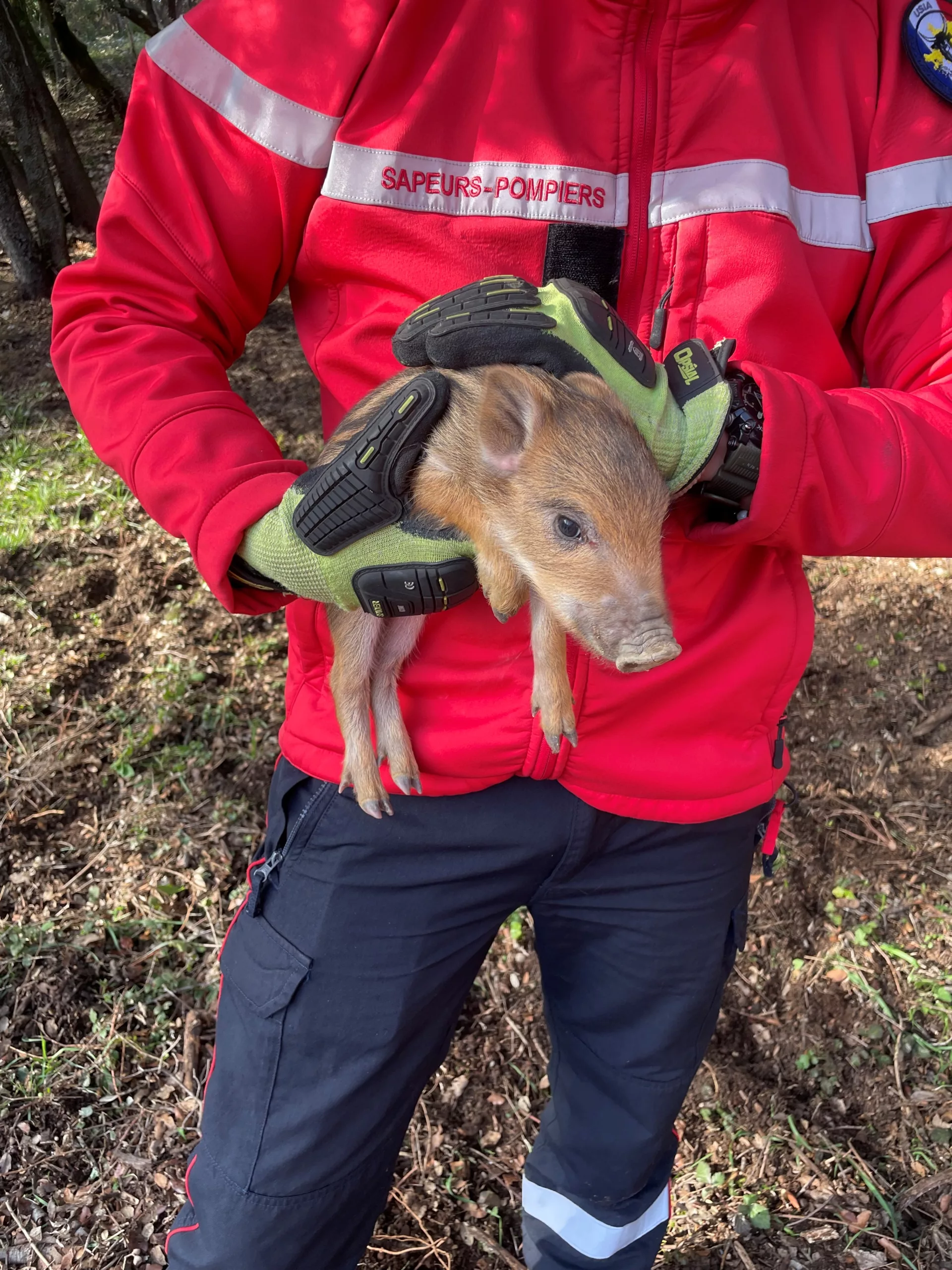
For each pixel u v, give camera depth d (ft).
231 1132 5.73
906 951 10.82
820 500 4.86
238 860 11.48
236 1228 5.58
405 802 5.68
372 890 5.71
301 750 6.06
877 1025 10.23
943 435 5.16
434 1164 9.23
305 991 5.69
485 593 5.19
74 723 12.69
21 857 11.27
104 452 5.37
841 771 12.61
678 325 5.50
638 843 5.87
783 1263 8.55
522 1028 10.26
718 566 5.59
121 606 14.47
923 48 5.45
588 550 5.08
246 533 5.08
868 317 5.89
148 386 5.22
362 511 4.66
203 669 13.52
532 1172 7.32
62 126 24.97
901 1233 8.74
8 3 21.84
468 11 5.27
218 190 5.45
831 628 14.29
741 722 5.84
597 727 5.52
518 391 4.88
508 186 5.27
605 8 5.16
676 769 5.61
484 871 5.74
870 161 5.61
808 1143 9.41
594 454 4.98
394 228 5.34
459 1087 9.82
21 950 10.32
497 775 5.57
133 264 5.49
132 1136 9.12
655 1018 6.23
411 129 5.26
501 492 5.10
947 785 12.27
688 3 5.10
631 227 5.38
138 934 10.70
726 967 6.35
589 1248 6.92
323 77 5.30
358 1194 5.86
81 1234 8.49
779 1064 10.12
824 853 11.77
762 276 5.30
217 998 10.20
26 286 23.45
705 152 5.30
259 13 5.34
